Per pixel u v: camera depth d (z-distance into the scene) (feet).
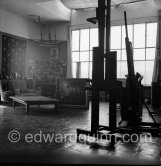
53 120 18.74
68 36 46.34
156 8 38.42
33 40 44.78
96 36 44.27
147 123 15.06
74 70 46.44
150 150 10.39
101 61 12.15
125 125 16.15
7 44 39.37
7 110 25.25
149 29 39.42
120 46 41.93
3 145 10.84
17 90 32.78
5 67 38.91
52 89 41.81
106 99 39.99
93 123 12.38
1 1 35.22
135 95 13.78
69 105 28.02
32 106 29.76
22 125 16.26
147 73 39.60
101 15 12.10
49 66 44.62
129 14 40.83
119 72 42.09
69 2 40.29
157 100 29.32
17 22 41.91
